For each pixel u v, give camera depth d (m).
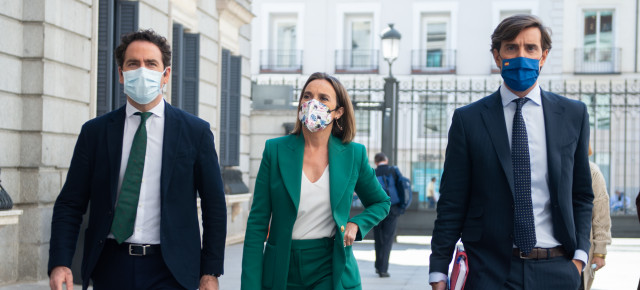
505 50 3.47
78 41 8.90
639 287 4.19
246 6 15.86
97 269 3.61
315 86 4.00
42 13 8.16
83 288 3.59
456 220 3.57
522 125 3.46
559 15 31.86
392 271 10.87
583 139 3.52
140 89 3.59
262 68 34.16
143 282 3.55
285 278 3.84
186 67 12.60
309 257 3.88
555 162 3.41
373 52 33.56
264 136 17.14
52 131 8.34
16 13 8.06
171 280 3.59
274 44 34.50
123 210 3.57
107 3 9.62
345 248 3.89
